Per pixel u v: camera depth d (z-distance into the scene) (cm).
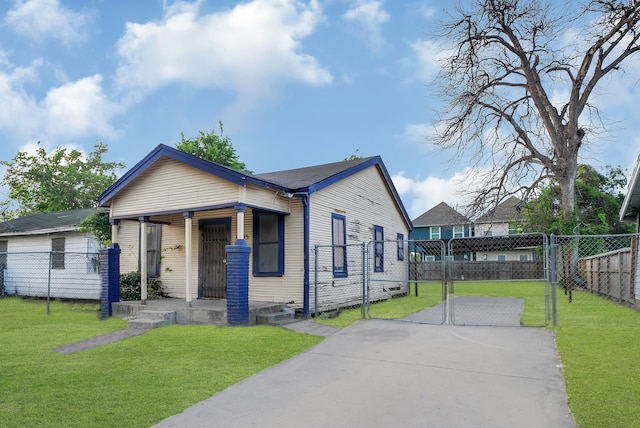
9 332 897
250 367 618
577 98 2130
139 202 1105
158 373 594
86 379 569
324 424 431
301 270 1084
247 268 944
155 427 429
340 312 1154
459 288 2073
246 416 454
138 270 1369
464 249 2564
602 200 2667
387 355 662
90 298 1540
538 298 1452
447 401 479
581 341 678
